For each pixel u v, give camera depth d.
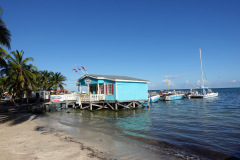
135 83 25.52
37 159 6.03
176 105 32.47
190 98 51.59
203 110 23.14
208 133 10.50
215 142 8.65
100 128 12.09
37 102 22.44
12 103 27.06
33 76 26.06
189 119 15.85
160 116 18.11
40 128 11.84
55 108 29.30
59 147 7.42
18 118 17.05
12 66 24.88
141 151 7.19
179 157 6.63
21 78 24.17
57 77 48.78
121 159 6.26
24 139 8.71
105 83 24.06
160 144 8.30
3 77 34.28
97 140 8.77
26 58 26.00
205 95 49.38
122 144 8.12
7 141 8.33
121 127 12.47
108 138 9.23
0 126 12.52
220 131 10.96
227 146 8.03
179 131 11.11
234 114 18.41
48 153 6.65
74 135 9.83
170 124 13.55
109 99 23.34
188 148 7.74
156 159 6.36
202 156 6.78
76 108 26.33
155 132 10.85
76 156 6.36
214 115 18.05
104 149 7.31
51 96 24.73
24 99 34.19
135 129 11.77
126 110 23.61
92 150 7.12
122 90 23.41
